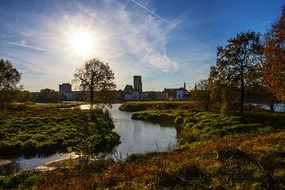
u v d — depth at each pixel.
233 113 52.69
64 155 28.61
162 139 39.38
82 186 13.12
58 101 198.00
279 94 37.59
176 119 58.25
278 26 37.91
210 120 43.94
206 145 21.59
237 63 50.47
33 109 85.31
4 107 82.56
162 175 12.51
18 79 82.69
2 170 23.19
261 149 15.88
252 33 49.75
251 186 10.61
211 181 11.46
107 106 72.56
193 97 76.31
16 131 38.59
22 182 16.97
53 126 43.75
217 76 51.88
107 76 71.31
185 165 13.43
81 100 72.75
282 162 13.13
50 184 14.94
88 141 20.09
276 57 37.44
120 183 12.88
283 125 36.50
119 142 37.22
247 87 51.50
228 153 14.78
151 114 74.88
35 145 30.30
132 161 18.95
